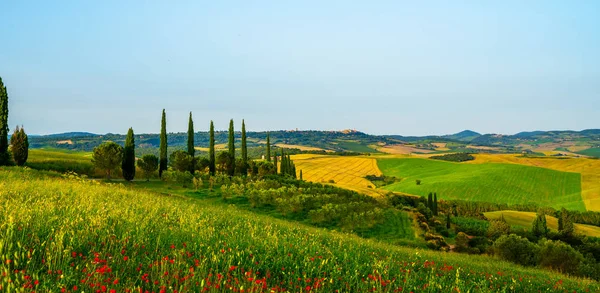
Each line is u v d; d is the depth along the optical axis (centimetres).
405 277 1081
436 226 6650
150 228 1258
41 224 1014
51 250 816
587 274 3275
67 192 2311
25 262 754
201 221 1490
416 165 19275
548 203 12775
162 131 7544
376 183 16450
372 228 5334
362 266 1116
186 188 6209
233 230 1465
